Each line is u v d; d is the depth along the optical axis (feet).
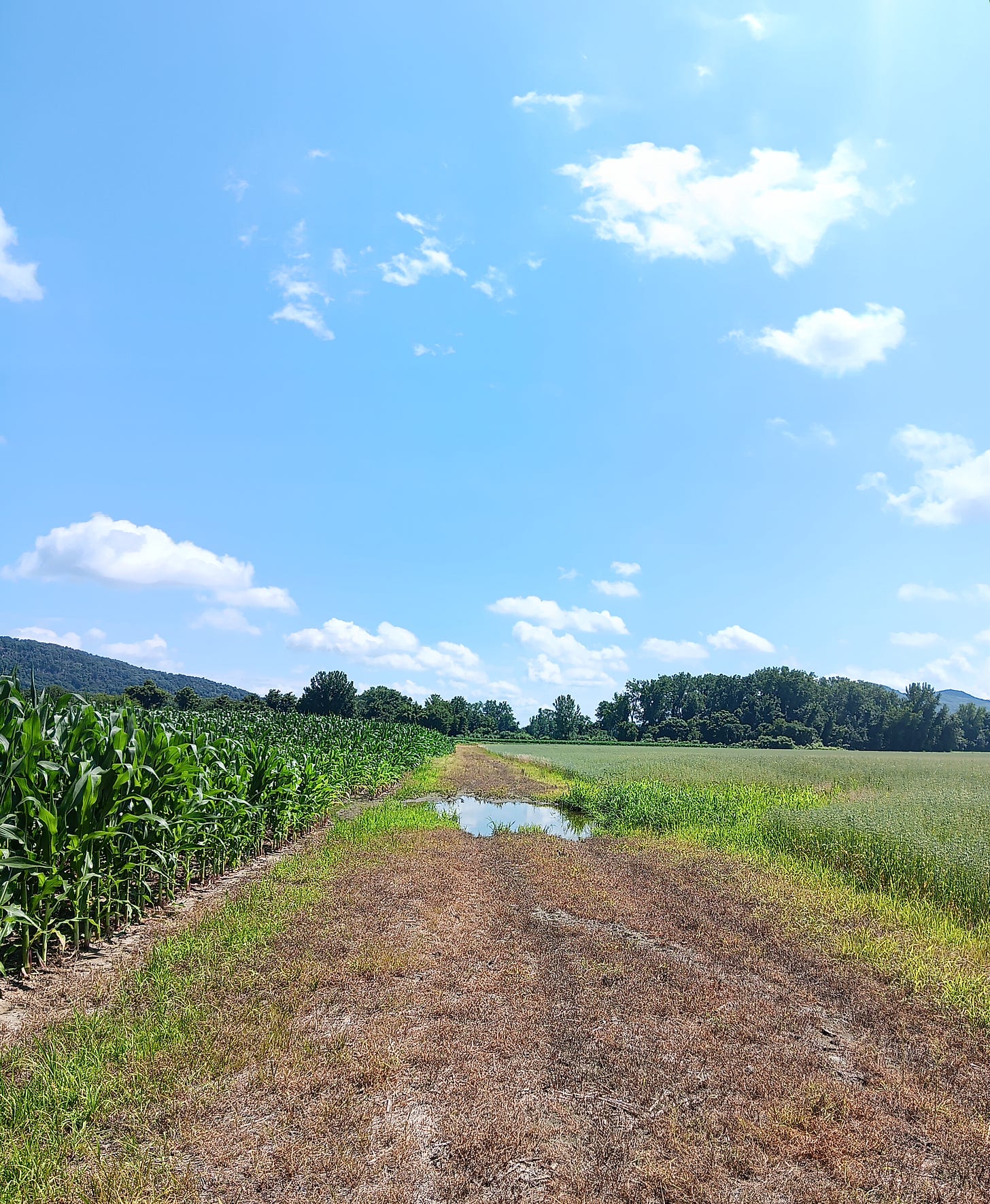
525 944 24.94
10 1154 12.03
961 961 23.56
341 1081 14.62
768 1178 12.17
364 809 60.29
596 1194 11.66
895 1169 12.52
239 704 158.61
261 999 19.04
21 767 21.45
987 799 51.16
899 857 34.63
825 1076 15.85
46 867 20.88
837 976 22.39
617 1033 17.74
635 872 38.45
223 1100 13.85
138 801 26.40
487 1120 13.53
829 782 77.61
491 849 43.52
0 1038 16.89
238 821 37.09
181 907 29.04
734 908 30.42
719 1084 15.25
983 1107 14.80
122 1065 15.20
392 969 21.22
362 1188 11.59
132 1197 11.12
